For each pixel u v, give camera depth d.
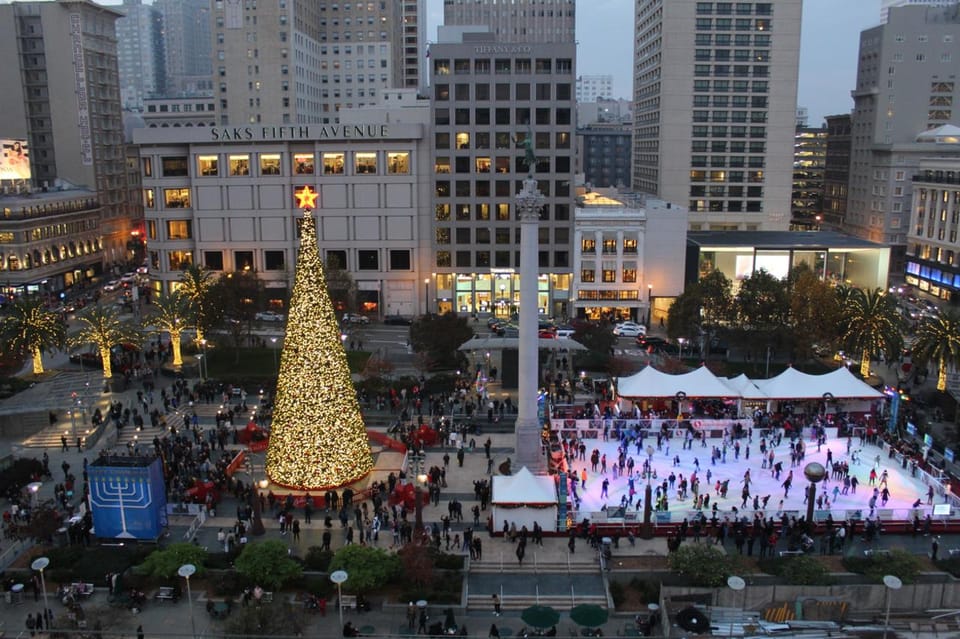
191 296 89.69
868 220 167.62
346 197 117.75
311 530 50.62
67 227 141.88
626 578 45.25
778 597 42.84
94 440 65.44
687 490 57.16
